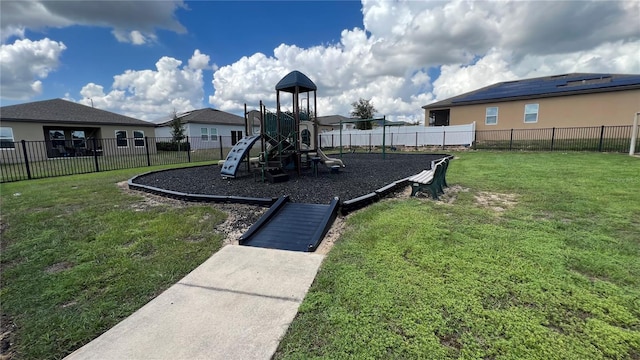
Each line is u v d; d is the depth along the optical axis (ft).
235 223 12.87
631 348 4.98
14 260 9.51
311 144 28.02
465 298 6.47
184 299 7.05
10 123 49.83
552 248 9.00
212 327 5.98
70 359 5.27
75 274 8.36
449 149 58.85
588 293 6.58
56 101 63.31
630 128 45.39
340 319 5.96
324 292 7.06
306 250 9.97
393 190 18.21
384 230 10.94
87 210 15.02
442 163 16.96
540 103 53.06
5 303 7.10
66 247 10.32
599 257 8.35
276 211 13.98
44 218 13.76
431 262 8.22
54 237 11.28
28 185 24.26
